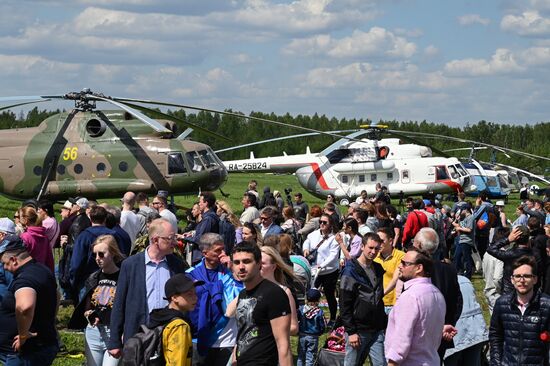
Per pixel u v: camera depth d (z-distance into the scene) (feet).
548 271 36.55
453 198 150.92
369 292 28.68
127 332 24.52
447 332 27.35
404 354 22.18
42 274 23.91
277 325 20.89
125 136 92.89
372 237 28.60
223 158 462.60
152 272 24.73
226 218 44.14
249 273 21.12
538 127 565.94
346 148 132.67
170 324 19.89
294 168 136.67
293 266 32.81
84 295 26.84
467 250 61.72
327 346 30.71
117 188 91.71
